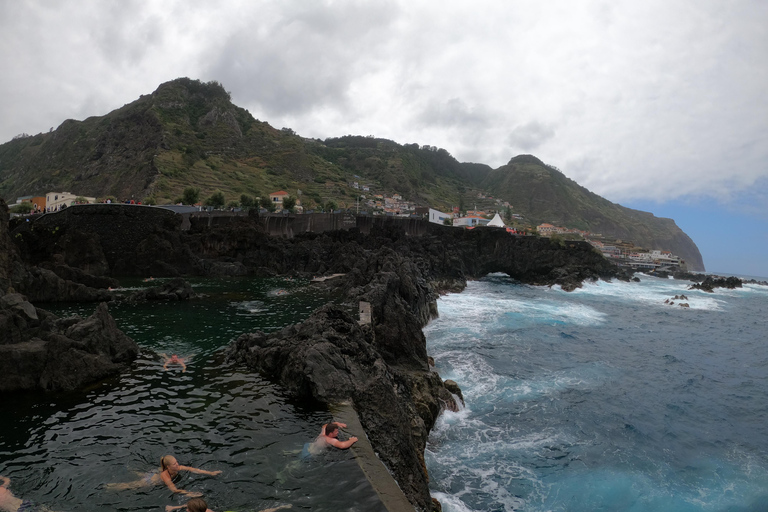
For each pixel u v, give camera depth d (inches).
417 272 2121.1
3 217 1392.7
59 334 660.1
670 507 650.8
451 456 746.8
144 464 404.5
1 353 589.9
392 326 1010.7
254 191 5556.1
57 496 351.3
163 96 6934.1
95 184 5556.1
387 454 506.0
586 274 3730.3
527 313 2119.8
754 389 1222.9
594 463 757.3
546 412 954.7
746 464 791.1
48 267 1822.1
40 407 534.9
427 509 493.4
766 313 2689.5
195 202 3939.5
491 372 1186.0
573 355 1425.9
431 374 924.6
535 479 697.6
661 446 842.2
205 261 2623.0
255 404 552.1
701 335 1937.7
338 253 2738.7
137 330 1034.7
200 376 665.0
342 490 370.3
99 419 502.6
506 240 3860.7
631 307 2647.6
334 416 519.5
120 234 2384.4
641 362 1424.7
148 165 5216.5
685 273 5467.5
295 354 640.4
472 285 3265.3
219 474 389.4
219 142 6786.4
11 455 416.2
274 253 2795.3
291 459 418.6
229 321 1174.3
